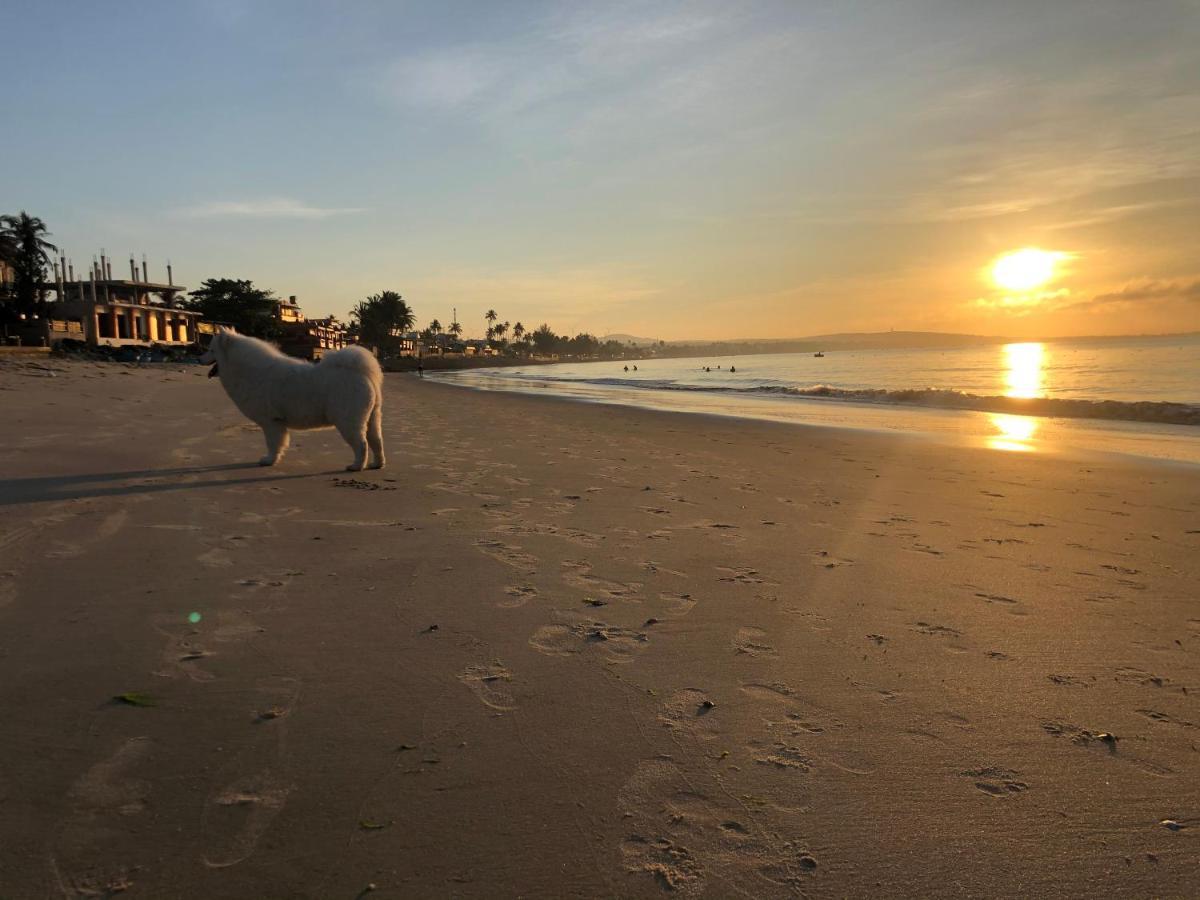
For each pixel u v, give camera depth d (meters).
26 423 10.45
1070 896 1.97
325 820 2.18
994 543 5.80
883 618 4.03
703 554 5.22
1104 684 3.26
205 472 7.61
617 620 3.88
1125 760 2.65
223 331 8.15
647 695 3.05
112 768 2.39
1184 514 7.09
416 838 2.11
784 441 13.35
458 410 20.42
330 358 8.10
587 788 2.39
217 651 3.30
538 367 145.38
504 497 7.00
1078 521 6.73
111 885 1.89
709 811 2.29
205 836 2.09
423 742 2.63
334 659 3.27
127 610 3.72
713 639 3.67
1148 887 2.01
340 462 8.78
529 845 2.11
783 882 2.00
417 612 3.87
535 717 2.83
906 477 9.23
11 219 52.78
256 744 2.57
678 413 20.94
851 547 5.55
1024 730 2.85
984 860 2.11
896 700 3.07
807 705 3.01
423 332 174.88
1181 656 3.58
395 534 5.42
